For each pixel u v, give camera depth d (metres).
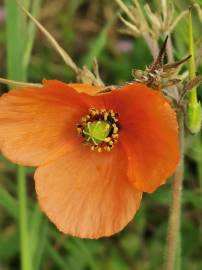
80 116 0.25
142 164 0.24
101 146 0.25
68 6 0.44
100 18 0.44
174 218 0.27
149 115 0.24
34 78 0.41
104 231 0.25
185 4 0.31
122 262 0.37
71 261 0.36
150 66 0.24
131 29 0.27
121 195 0.25
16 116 0.25
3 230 0.38
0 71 0.43
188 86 0.24
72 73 0.41
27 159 0.25
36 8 0.32
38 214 0.32
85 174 0.25
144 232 0.38
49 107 0.25
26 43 0.32
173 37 0.33
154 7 0.33
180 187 0.27
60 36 0.43
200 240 0.36
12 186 0.39
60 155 0.25
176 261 0.29
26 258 0.31
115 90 0.23
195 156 0.33
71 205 0.25
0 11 0.44
